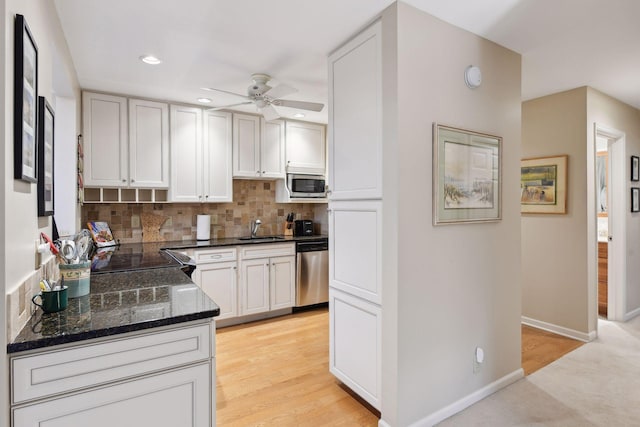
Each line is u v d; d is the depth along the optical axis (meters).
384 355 1.95
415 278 1.93
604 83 3.09
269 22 2.04
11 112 1.05
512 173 2.46
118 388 1.18
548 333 3.34
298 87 3.20
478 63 2.22
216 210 4.19
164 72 2.81
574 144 3.21
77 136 2.79
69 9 1.89
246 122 4.03
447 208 2.05
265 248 3.87
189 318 1.30
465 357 2.19
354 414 2.14
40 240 1.46
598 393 2.33
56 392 1.08
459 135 2.11
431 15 1.97
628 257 3.77
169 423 1.28
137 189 3.46
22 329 1.13
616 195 3.71
